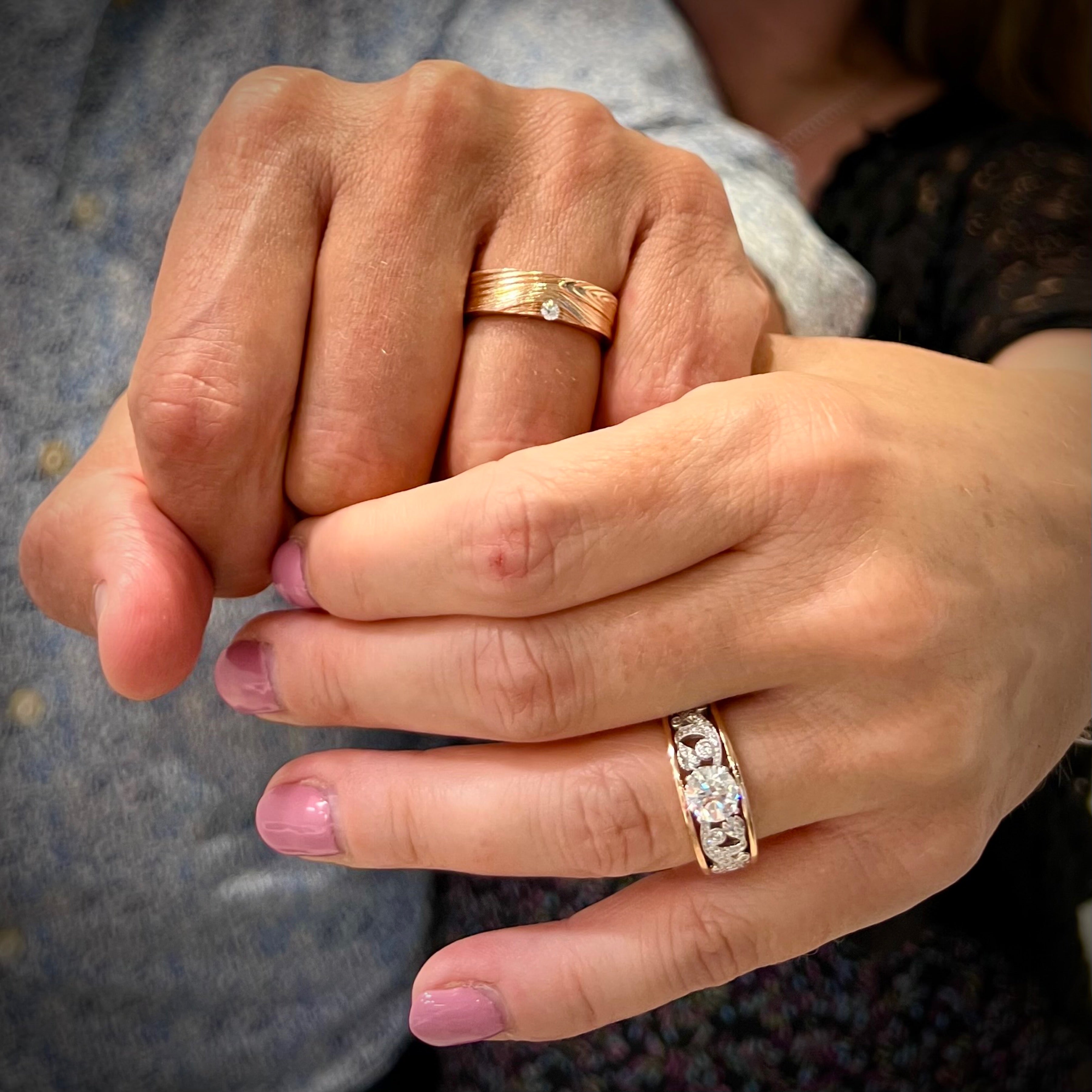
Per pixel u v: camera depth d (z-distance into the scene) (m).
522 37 0.22
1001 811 0.16
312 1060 0.22
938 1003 0.23
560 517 0.14
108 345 0.19
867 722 0.15
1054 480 0.16
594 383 0.15
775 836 0.15
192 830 0.20
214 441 0.14
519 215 0.15
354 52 0.21
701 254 0.16
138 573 0.14
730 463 0.14
